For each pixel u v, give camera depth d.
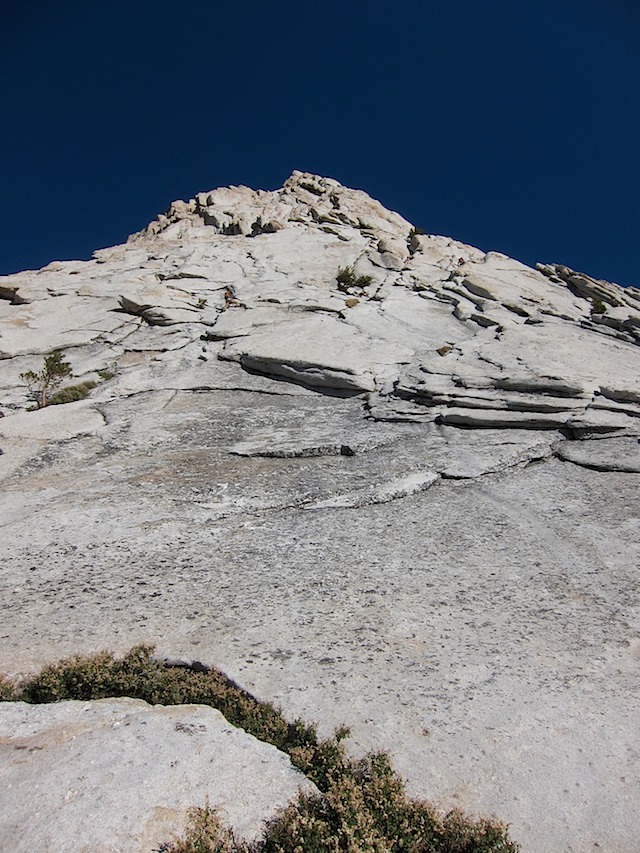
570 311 41.19
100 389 29.86
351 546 15.12
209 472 20.28
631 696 9.57
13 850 5.36
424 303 40.47
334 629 11.26
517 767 7.95
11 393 29.64
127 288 41.94
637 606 12.45
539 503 17.95
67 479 19.64
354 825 5.94
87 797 6.04
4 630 10.95
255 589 12.83
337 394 28.83
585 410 23.98
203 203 70.31
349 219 63.22
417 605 12.24
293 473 20.14
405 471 19.92
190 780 6.45
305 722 8.65
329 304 38.47
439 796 7.38
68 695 8.77
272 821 6.01
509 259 52.69
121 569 13.74
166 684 9.09
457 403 25.19
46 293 41.88
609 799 7.46
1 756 6.80
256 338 34.00
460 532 15.98
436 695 9.41
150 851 5.46
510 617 11.91
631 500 17.95
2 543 15.02
